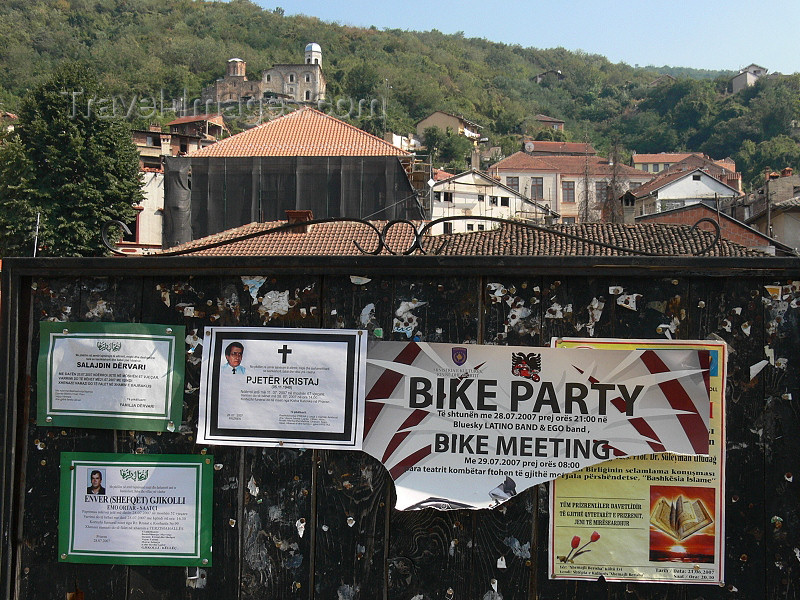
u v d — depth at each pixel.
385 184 29.50
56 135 38.22
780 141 102.31
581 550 2.39
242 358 2.51
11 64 95.88
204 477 2.52
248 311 2.52
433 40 182.75
